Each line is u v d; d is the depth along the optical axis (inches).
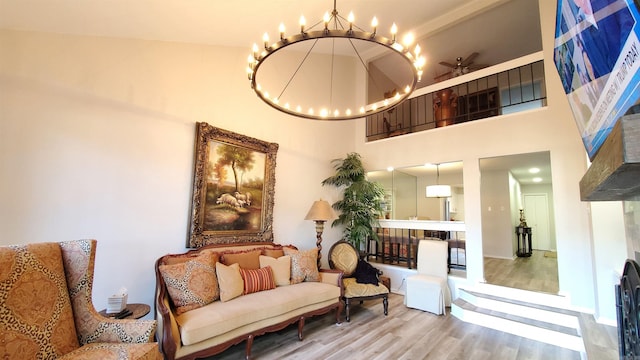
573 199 148.6
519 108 255.4
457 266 193.6
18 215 91.8
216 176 144.6
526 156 175.5
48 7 89.4
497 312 149.3
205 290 110.4
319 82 218.1
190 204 135.6
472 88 269.0
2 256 65.6
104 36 112.7
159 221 124.9
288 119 191.5
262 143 168.7
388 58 280.4
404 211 222.5
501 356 114.2
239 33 146.3
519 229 317.1
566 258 147.3
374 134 253.8
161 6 107.2
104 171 110.4
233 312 104.4
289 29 156.8
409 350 117.8
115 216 112.3
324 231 210.5
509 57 267.6
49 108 99.2
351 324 145.6
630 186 42.6
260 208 165.6
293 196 190.4
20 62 94.3
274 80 185.5
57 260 76.1
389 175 231.5
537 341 128.3
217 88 151.1
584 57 49.9
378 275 178.1
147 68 125.0
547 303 148.9
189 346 92.4
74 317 75.4
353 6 161.9
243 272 129.3
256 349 116.4
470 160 185.9
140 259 118.3
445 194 203.3
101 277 107.7
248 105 166.2
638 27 31.4
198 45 144.3
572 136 152.4
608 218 128.0
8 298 63.9
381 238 227.3
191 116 139.3
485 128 182.1
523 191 384.5
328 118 120.5
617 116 40.8
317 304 135.4
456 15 205.6
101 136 110.3
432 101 275.9
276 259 146.3
